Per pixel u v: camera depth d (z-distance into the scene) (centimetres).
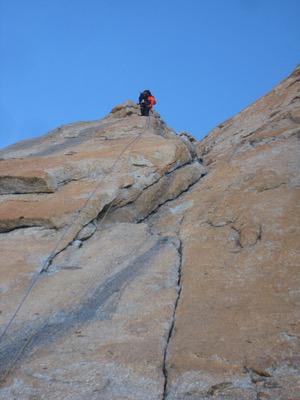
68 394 686
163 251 1116
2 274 1050
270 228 1080
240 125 1869
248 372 706
